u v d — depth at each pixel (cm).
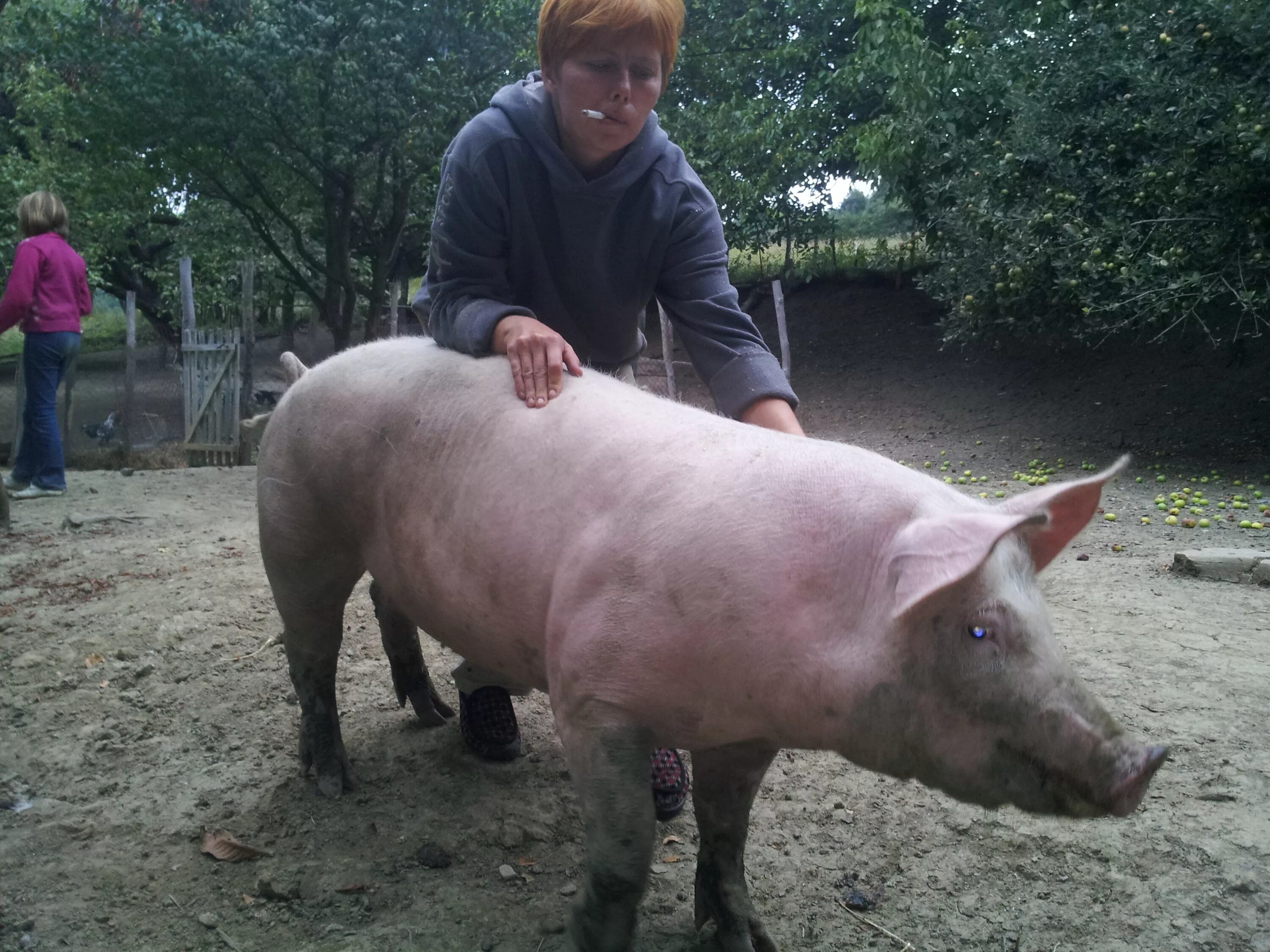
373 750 377
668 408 255
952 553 184
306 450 303
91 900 287
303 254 1711
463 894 289
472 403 267
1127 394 1291
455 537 258
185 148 1498
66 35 1371
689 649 215
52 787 350
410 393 282
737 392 291
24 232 844
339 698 424
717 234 309
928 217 1374
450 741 383
